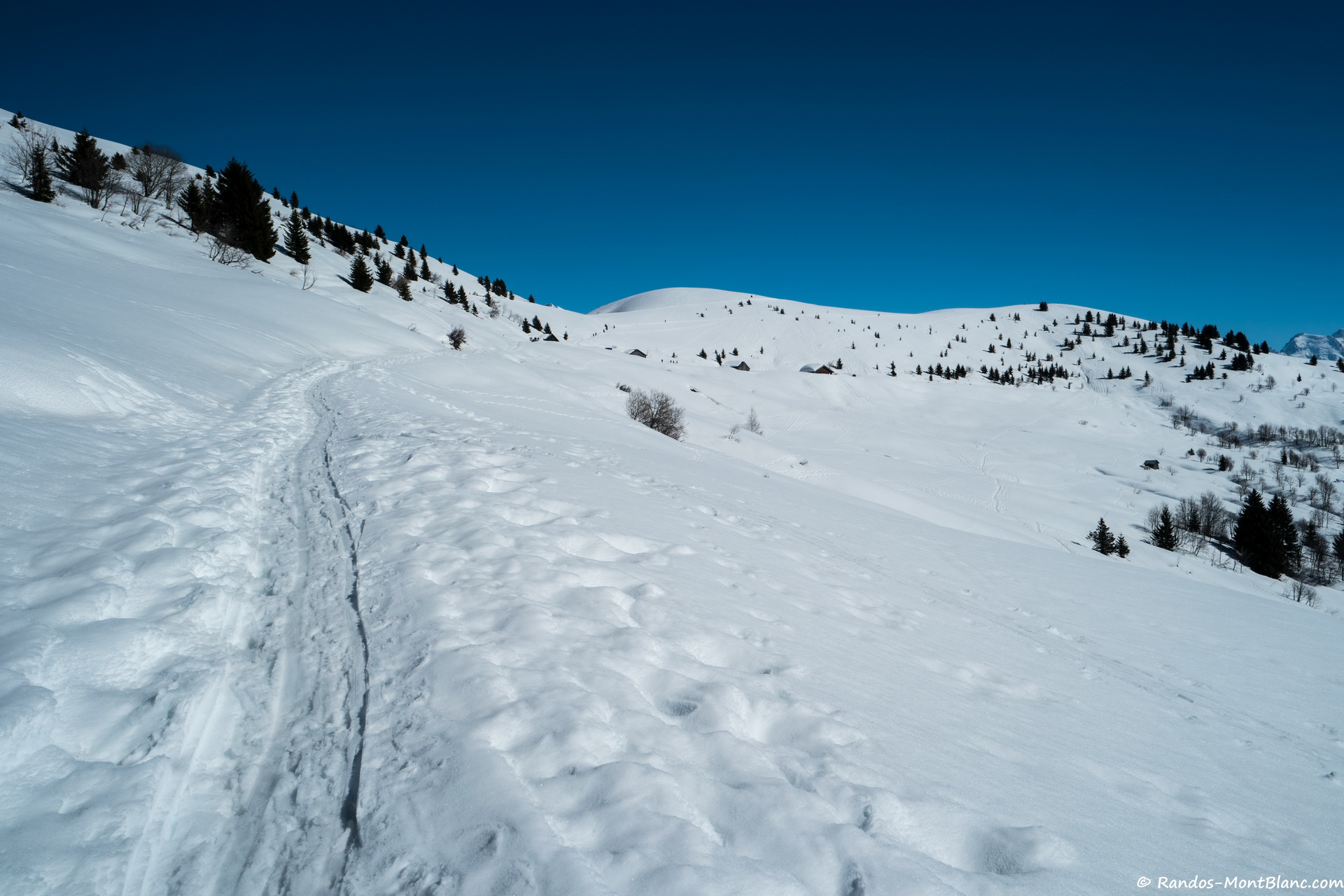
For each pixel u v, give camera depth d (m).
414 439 9.37
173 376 10.77
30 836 1.97
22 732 2.26
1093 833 2.87
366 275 60.16
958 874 2.33
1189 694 5.84
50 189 38.91
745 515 9.92
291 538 5.12
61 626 2.95
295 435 9.66
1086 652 6.62
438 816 2.25
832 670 4.18
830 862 2.23
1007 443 85.38
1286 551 48.03
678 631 4.20
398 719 2.81
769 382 105.25
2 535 3.73
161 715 2.69
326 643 3.51
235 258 47.25
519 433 12.73
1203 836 3.11
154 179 50.72
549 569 4.77
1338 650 8.16
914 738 3.41
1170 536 46.25
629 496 8.50
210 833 2.24
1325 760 4.70
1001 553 12.33
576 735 2.71
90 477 5.21
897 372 173.62
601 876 2.02
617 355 80.75
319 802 2.41
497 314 100.81
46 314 10.71
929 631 5.97
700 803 2.49
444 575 4.44
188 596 3.67
